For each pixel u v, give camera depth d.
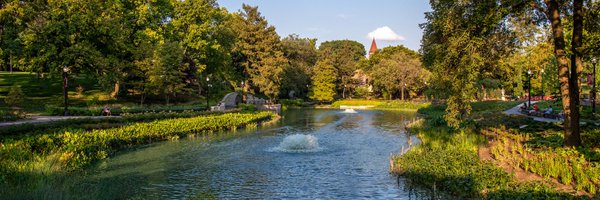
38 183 13.02
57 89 51.66
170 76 46.03
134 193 15.91
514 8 18.38
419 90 92.75
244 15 77.38
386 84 87.62
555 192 12.41
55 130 23.94
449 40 19.50
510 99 76.69
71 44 40.22
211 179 18.34
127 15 51.25
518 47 20.72
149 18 54.16
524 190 12.82
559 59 18.42
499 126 32.19
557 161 15.20
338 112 67.00
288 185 17.30
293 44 93.50
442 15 20.14
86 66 42.41
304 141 26.84
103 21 41.94
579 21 18.09
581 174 13.66
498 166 17.00
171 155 24.12
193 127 34.25
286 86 84.38
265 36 75.00
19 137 20.50
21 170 14.79
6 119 29.09
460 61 18.88
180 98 59.69
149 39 50.47
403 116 57.69
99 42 43.72
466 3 18.69
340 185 17.19
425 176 16.38
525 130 28.14
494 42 20.36
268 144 28.69
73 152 20.31
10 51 39.16
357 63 121.44
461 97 18.84
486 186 14.09
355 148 27.12
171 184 17.38
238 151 25.69
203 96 65.81
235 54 77.06
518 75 66.12
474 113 50.22
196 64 58.62
